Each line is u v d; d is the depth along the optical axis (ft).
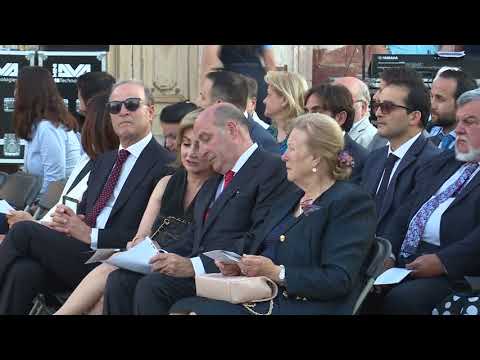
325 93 18.45
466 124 15.21
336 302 13.12
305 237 13.38
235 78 19.58
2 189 21.42
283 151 19.52
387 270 14.96
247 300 13.06
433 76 24.11
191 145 16.05
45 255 16.53
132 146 17.69
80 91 23.11
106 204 17.54
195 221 15.58
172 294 14.26
